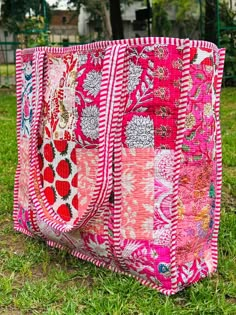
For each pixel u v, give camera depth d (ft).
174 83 1.78
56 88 2.08
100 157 1.84
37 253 2.19
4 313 1.73
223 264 2.06
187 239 1.85
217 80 1.95
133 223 1.86
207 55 1.84
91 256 2.05
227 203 2.95
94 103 1.92
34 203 2.17
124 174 1.85
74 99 1.99
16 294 1.86
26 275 2.01
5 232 2.49
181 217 1.83
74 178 2.03
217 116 1.96
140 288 1.85
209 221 1.94
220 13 10.04
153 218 1.84
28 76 2.27
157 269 1.83
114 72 1.81
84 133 1.96
